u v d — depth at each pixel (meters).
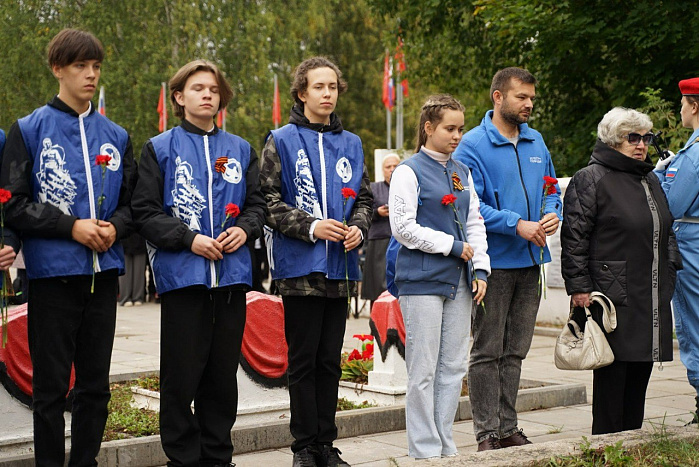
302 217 4.88
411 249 4.86
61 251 4.25
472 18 19.50
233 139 4.90
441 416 4.91
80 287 4.36
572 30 15.20
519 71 5.50
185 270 4.52
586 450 4.49
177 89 4.82
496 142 5.48
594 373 5.40
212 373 4.72
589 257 5.32
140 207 4.58
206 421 4.76
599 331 5.15
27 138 4.31
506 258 5.40
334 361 5.11
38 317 4.31
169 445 4.57
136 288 16.88
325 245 4.93
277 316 6.46
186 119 4.82
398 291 4.95
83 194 4.38
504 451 4.46
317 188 5.04
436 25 19.97
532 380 8.02
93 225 4.29
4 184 4.25
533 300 5.56
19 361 5.40
